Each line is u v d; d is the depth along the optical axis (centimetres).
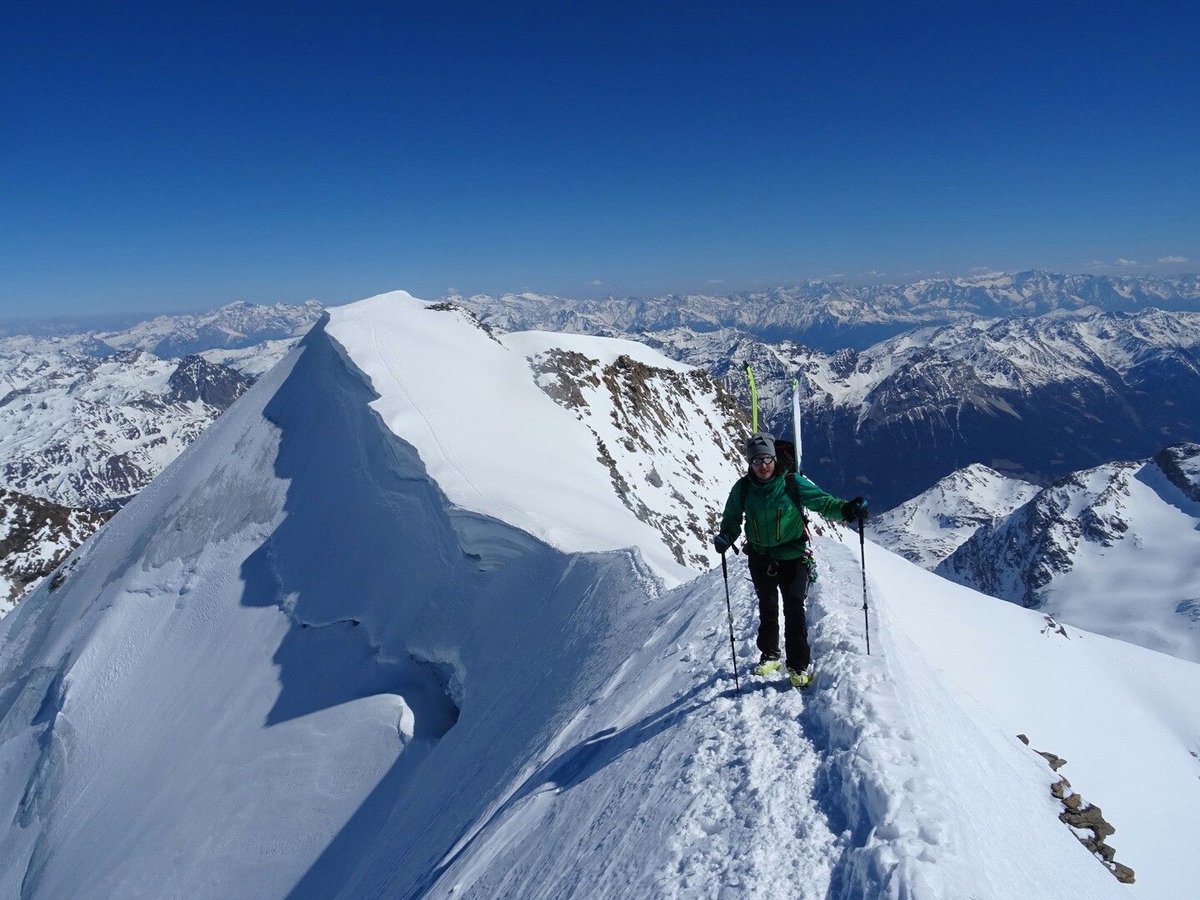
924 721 707
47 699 3600
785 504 770
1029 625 4128
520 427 4219
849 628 875
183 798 2425
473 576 2606
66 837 2647
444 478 2878
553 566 2319
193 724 2783
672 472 5784
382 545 3034
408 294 5778
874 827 507
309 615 2980
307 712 2552
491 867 848
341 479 3494
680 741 773
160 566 3728
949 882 433
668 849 581
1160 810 2458
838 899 467
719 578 1413
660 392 7225
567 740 1125
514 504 2767
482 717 1969
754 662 896
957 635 3469
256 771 2366
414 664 2564
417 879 1210
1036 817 838
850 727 639
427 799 1780
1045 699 3172
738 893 493
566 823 795
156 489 4675
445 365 4503
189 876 2111
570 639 1861
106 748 2933
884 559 4550
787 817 563
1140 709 3581
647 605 1662
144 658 3297
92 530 12400
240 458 4141
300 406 4181
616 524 3184
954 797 562
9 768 3397
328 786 2208
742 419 8494
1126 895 807
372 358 3991
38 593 4775
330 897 1836
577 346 6612
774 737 696
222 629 3178
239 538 3603
